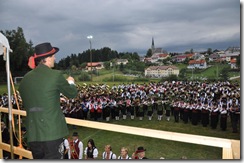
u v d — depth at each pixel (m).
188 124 17.58
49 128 2.17
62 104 18.33
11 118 3.07
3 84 46.12
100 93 24.50
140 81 47.91
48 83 2.20
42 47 2.32
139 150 6.60
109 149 7.36
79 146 7.63
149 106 19.11
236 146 1.91
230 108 15.91
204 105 17.14
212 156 10.88
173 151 11.66
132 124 17.80
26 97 2.26
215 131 15.55
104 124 2.64
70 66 71.31
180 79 45.59
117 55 94.81
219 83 33.84
